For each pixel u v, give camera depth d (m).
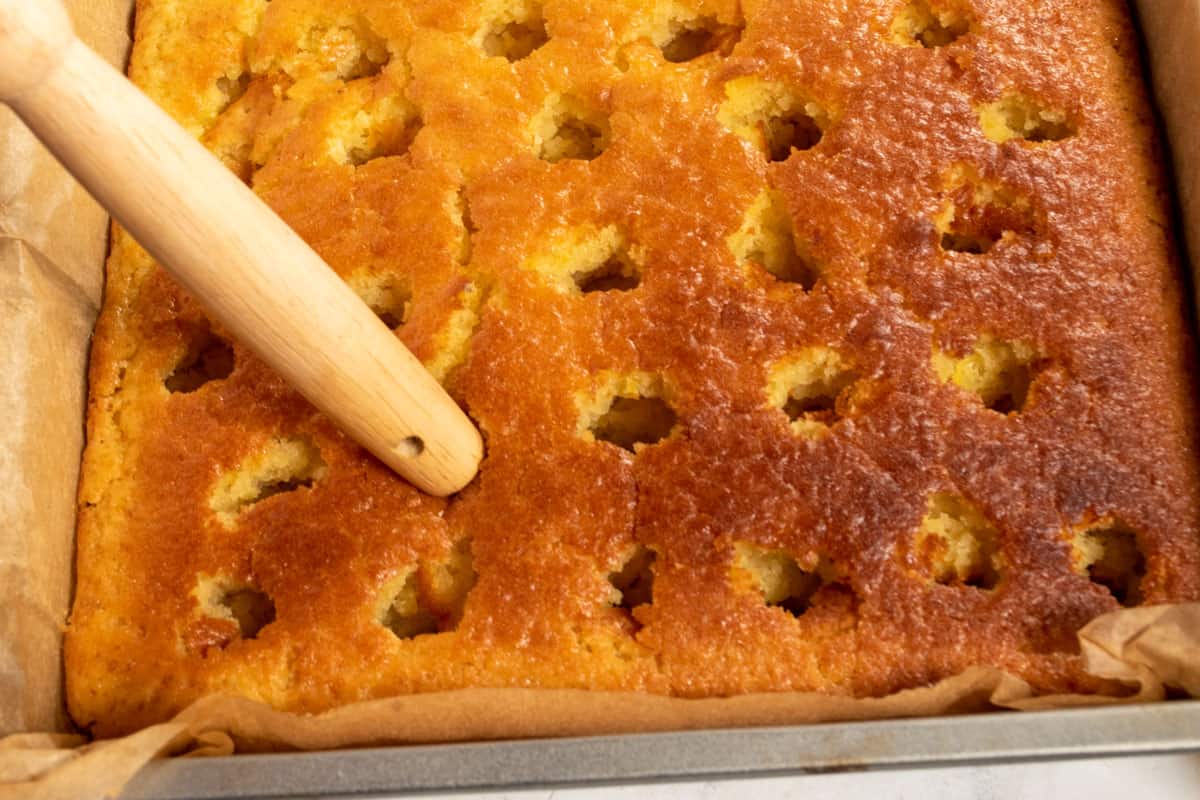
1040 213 0.36
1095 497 0.34
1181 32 0.37
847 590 0.34
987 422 0.34
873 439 0.34
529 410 0.35
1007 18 0.38
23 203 0.36
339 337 0.31
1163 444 0.34
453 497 0.35
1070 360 0.35
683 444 0.34
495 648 0.34
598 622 0.34
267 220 0.30
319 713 0.33
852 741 0.31
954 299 0.35
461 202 0.37
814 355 0.35
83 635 0.35
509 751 0.32
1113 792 0.37
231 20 0.40
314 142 0.38
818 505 0.34
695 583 0.33
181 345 0.37
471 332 0.36
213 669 0.34
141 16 0.40
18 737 0.33
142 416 0.36
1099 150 0.37
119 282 0.38
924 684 0.33
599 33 0.38
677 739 0.31
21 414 0.35
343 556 0.34
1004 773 0.37
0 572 0.34
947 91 0.37
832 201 0.36
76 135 0.27
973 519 0.34
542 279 0.36
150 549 0.35
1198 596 0.33
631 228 0.36
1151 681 0.32
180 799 0.31
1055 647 0.33
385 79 0.38
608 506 0.34
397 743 0.33
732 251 0.36
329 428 0.35
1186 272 0.36
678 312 0.35
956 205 0.36
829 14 0.38
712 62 0.38
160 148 0.28
